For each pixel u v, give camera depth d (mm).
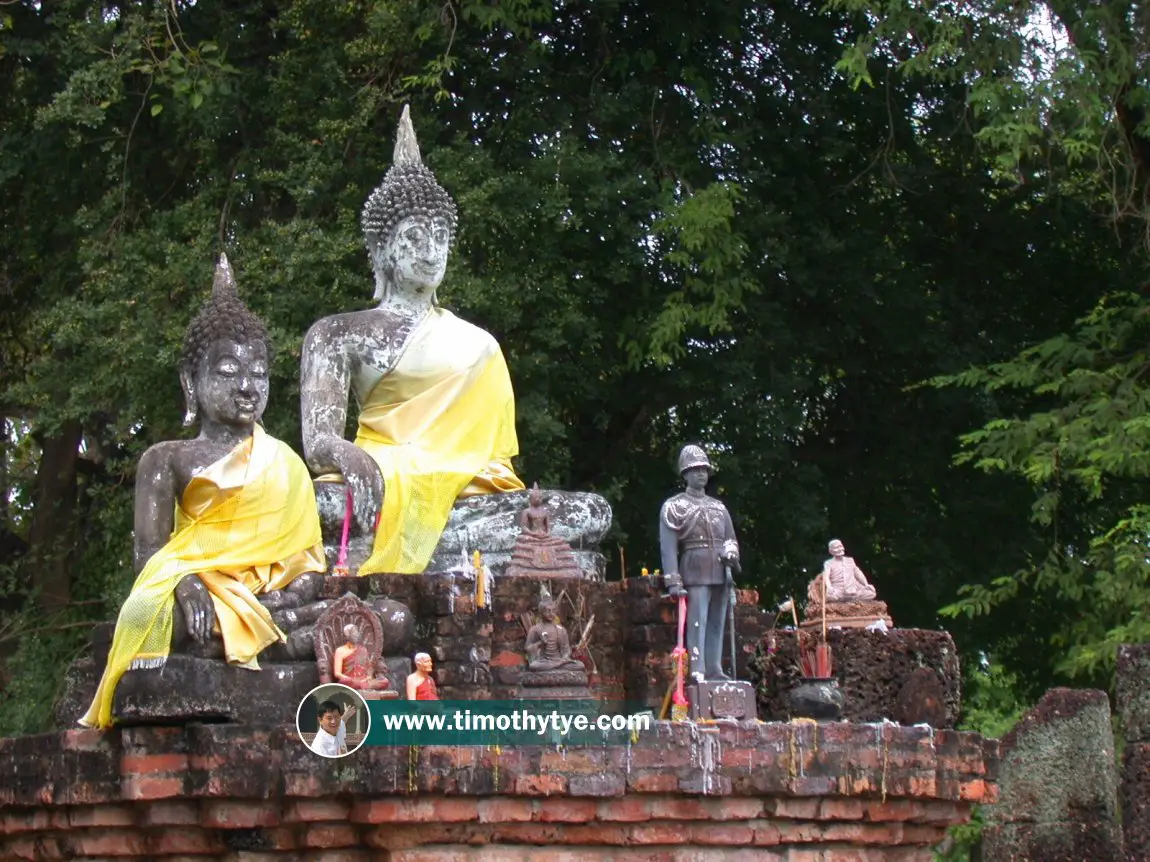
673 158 23141
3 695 25047
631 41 24172
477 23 22312
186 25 23188
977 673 27969
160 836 12188
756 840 12320
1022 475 23578
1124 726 13945
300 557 13172
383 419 15531
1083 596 22781
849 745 12453
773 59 24703
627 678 14422
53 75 24219
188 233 22141
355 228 21344
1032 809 14812
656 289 23625
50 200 24703
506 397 15891
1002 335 25828
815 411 26109
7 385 26453
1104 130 21359
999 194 25656
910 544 24938
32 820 13000
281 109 22438
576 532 15273
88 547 25812
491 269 21938
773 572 24641
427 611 13469
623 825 12008
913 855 13180
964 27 21344
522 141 22953
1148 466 20594
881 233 25672
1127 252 25250
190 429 21391
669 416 25312
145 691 11953
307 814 11547
